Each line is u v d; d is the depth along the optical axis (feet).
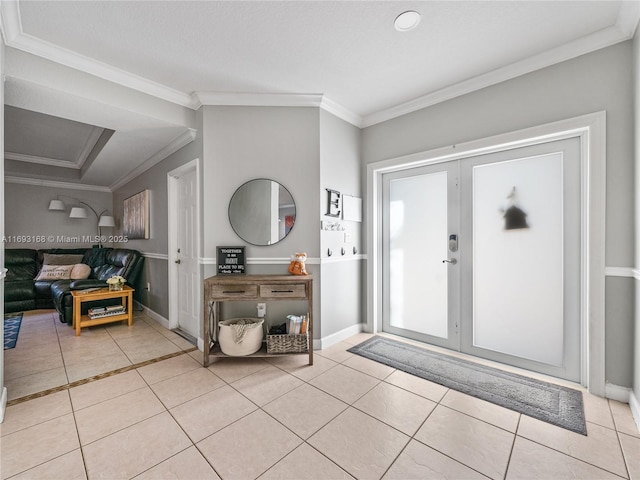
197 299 9.87
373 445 4.86
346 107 9.63
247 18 5.79
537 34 6.23
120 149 11.39
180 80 8.07
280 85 8.32
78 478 4.20
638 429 5.21
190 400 6.19
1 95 5.59
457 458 4.58
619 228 6.02
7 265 15.14
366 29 6.12
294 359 8.27
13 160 15.44
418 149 9.17
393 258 10.28
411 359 8.24
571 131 6.62
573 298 6.93
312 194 9.02
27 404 6.04
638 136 5.56
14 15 5.52
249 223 8.95
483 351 8.30
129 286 13.14
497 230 8.02
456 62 7.24
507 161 7.80
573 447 4.80
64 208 17.65
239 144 8.93
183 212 10.96
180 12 5.62
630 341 5.94
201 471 4.33
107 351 8.97
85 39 6.35
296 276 8.23
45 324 11.89
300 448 4.80
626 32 5.85
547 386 6.73
